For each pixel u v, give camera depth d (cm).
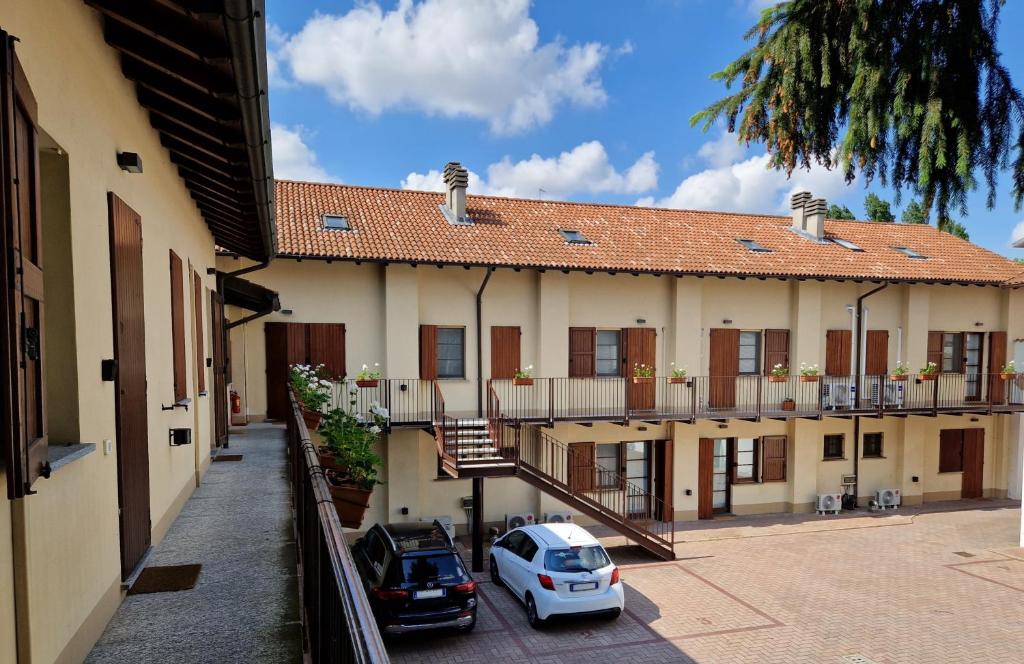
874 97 366
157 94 450
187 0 246
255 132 392
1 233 198
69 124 309
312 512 295
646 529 1342
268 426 1244
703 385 1631
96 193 354
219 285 1038
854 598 1128
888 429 1848
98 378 344
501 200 1786
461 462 1209
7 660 220
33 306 235
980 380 1902
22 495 207
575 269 1452
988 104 356
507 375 1501
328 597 220
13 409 204
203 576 407
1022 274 1816
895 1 354
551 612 945
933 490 1900
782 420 1730
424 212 1619
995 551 1417
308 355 1362
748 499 1714
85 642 301
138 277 444
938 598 1134
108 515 351
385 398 1383
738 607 1078
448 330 1477
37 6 271
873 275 1681
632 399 1581
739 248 1739
